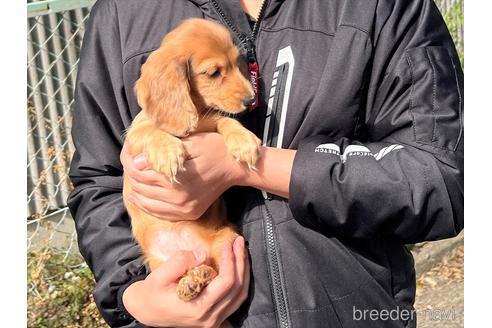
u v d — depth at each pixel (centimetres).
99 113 94
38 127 201
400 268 87
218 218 93
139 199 86
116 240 91
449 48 87
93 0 186
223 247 85
